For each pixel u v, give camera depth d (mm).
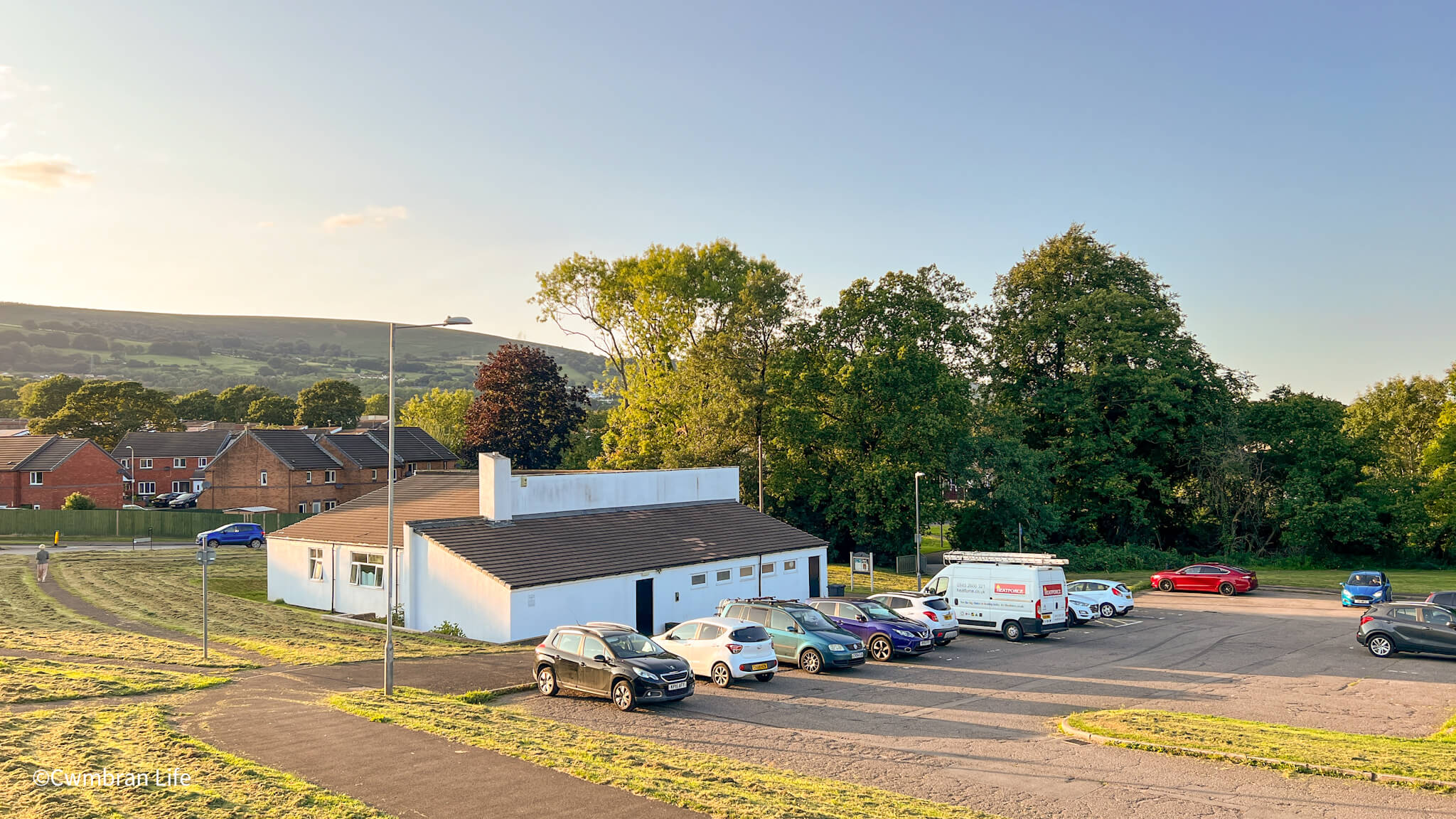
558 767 13672
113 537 66000
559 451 79250
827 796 12953
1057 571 32062
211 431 94875
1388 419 74062
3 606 33062
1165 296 63594
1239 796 13898
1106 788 14484
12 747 13805
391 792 12484
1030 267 64375
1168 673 25297
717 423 51625
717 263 61094
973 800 13898
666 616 34375
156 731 15180
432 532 31453
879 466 51906
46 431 98188
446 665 24109
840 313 55656
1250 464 58812
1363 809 13133
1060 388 60000
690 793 12516
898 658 27906
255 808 11477
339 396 130625
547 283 64938
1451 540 58125
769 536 40438
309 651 25266
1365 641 28359
